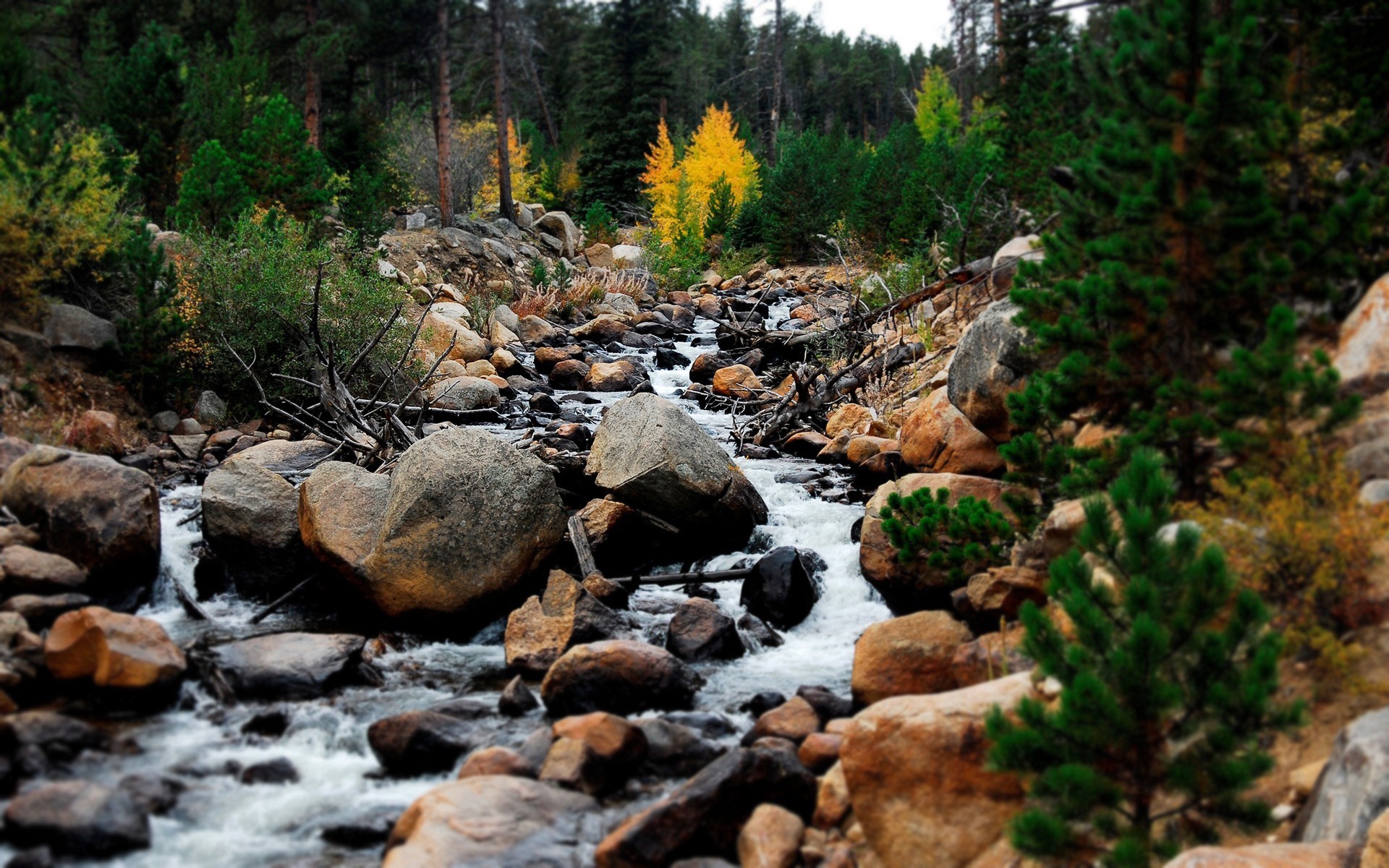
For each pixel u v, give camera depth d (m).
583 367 22.05
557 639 8.72
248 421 15.98
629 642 7.84
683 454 11.12
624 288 33.16
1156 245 7.09
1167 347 7.11
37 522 9.41
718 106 81.25
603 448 11.93
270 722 7.36
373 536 9.59
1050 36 30.44
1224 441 6.14
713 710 7.69
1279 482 5.84
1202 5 6.74
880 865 5.43
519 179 47.66
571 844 5.62
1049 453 8.04
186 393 15.52
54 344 13.77
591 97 54.09
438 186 37.50
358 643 8.37
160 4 35.91
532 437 15.70
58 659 7.32
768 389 19.55
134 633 7.44
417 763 6.82
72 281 14.74
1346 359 6.28
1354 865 3.93
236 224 17.84
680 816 5.60
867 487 13.10
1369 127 7.14
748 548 11.45
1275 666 4.52
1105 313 7.09
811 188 38.50
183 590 9.76
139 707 7.35
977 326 10.81
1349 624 5.39
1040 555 7.88
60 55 34.41
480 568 9.52
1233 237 6.72
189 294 15.69
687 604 9.06
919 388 15.68
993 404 10.49
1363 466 5.83
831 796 5.93
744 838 5.66
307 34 33.50
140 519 9.51
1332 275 6.67
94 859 5.58
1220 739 4.59
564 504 11.98
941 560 8.38
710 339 27.38
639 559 11.09
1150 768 4.77
